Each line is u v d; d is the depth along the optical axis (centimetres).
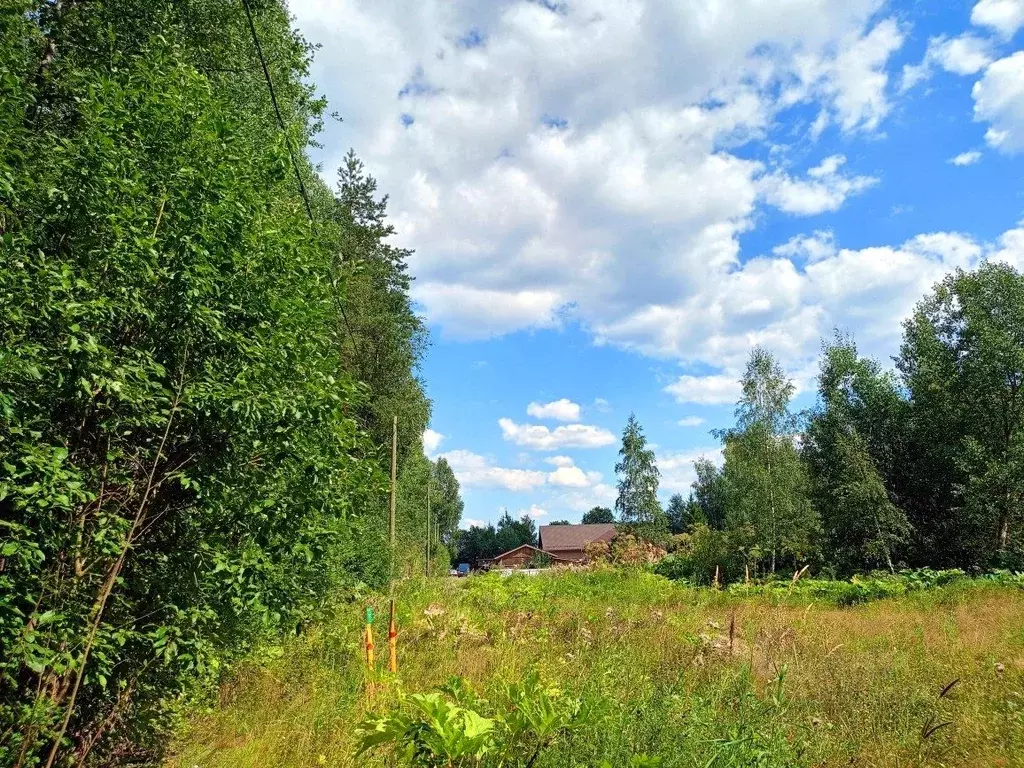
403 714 358
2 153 412
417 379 3209
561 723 373
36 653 354
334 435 494
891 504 2997
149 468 430
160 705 471
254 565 419
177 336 428
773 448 3061
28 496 346
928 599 1609
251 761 501
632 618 1148
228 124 484
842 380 3534
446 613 1174
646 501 3750
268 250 493
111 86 445
